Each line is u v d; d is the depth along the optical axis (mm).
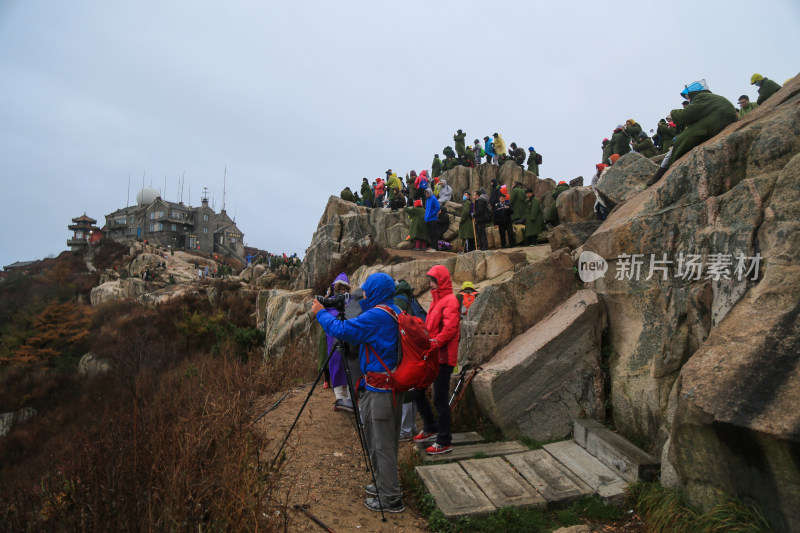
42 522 2920
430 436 4836
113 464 3170
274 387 7902
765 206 3791
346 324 3547
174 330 28656
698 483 3062
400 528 3414
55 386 27938
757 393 2779
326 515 3500
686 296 4227
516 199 13305
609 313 5152
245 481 3117
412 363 3531
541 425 4848
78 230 76000
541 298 5848
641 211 5062
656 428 4160
